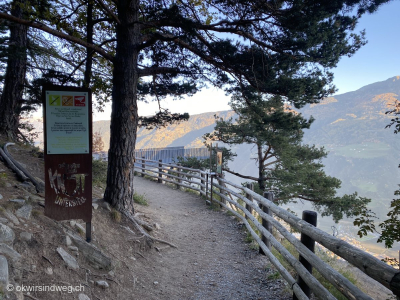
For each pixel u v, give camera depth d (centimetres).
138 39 549
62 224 372
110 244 433
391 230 273
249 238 593
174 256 508
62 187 369
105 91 932
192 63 679
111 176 535
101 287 323
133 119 544
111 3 824
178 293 379
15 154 696
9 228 279
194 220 759
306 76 667
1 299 206
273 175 1591
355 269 693
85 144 378
